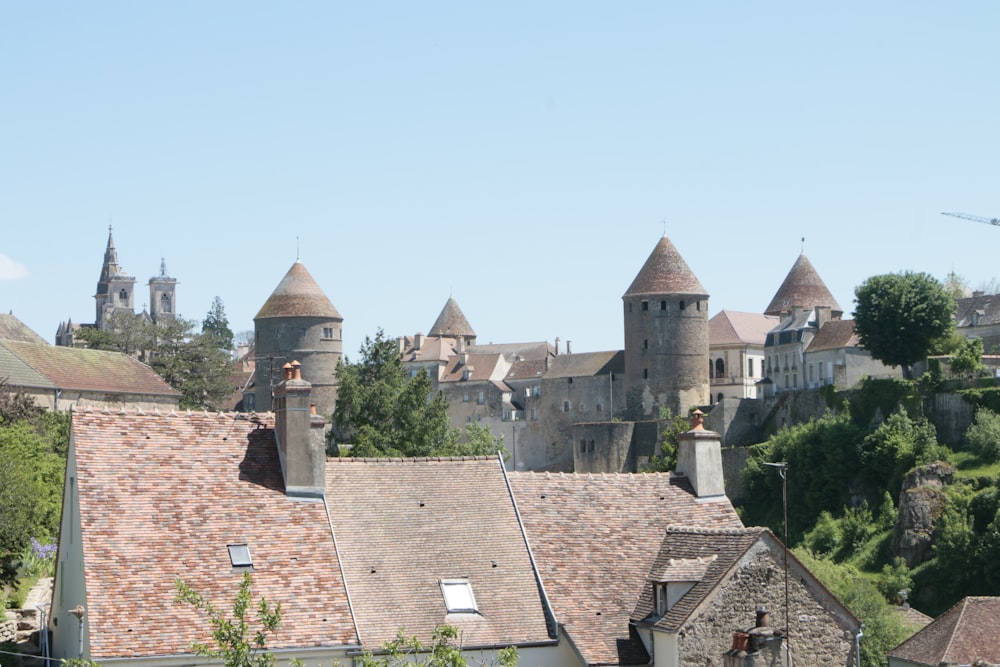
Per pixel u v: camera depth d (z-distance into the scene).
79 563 61.50
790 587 61.41
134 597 58.47
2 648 69.62
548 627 63.09
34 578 84.19
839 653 61.53
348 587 62.00
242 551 61.50
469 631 62.03
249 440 66.06
